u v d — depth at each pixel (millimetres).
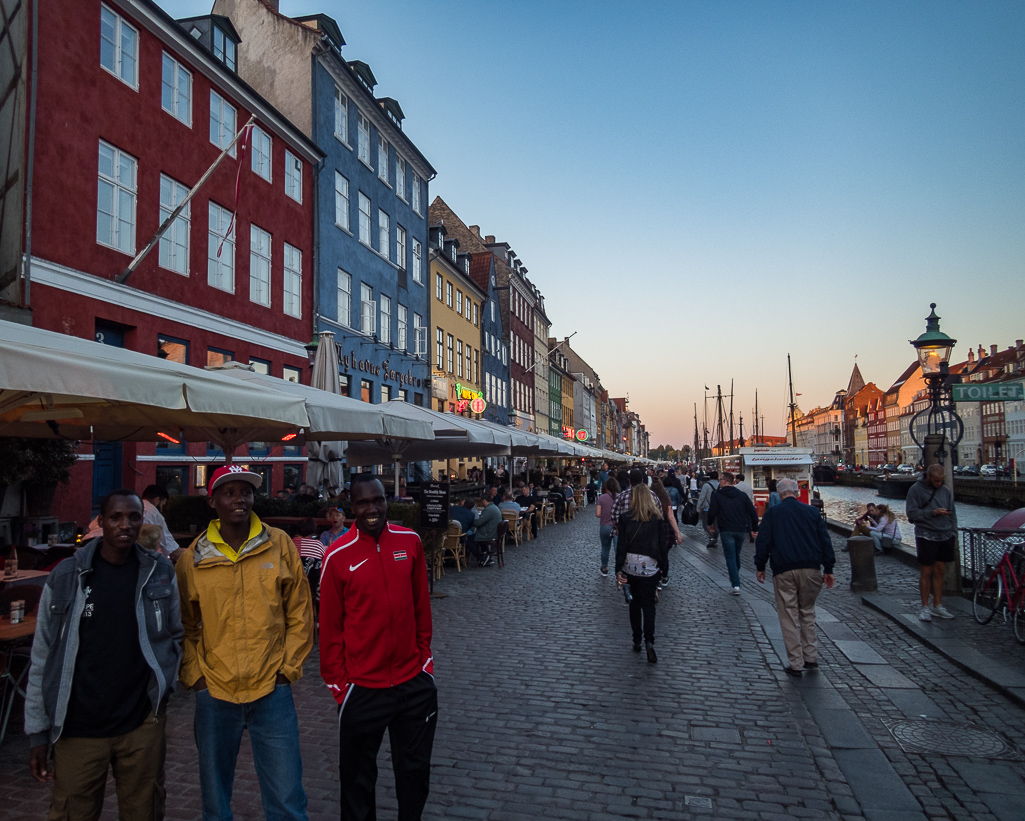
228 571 3303
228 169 18203
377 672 3402
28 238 12172
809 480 27016
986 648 7516
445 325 36781
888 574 13078
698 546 18688
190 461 16344
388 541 3533
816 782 4469
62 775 2951
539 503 24453
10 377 4418
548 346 70250
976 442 96188
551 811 4086
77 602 2969
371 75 27203
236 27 23953
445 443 18234
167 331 15625
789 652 6844
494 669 6934
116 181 14391
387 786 4438
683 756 4855
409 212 31688
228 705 3262
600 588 11766
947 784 4477
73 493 13156
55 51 12852
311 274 22438
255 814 4039
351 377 25312
